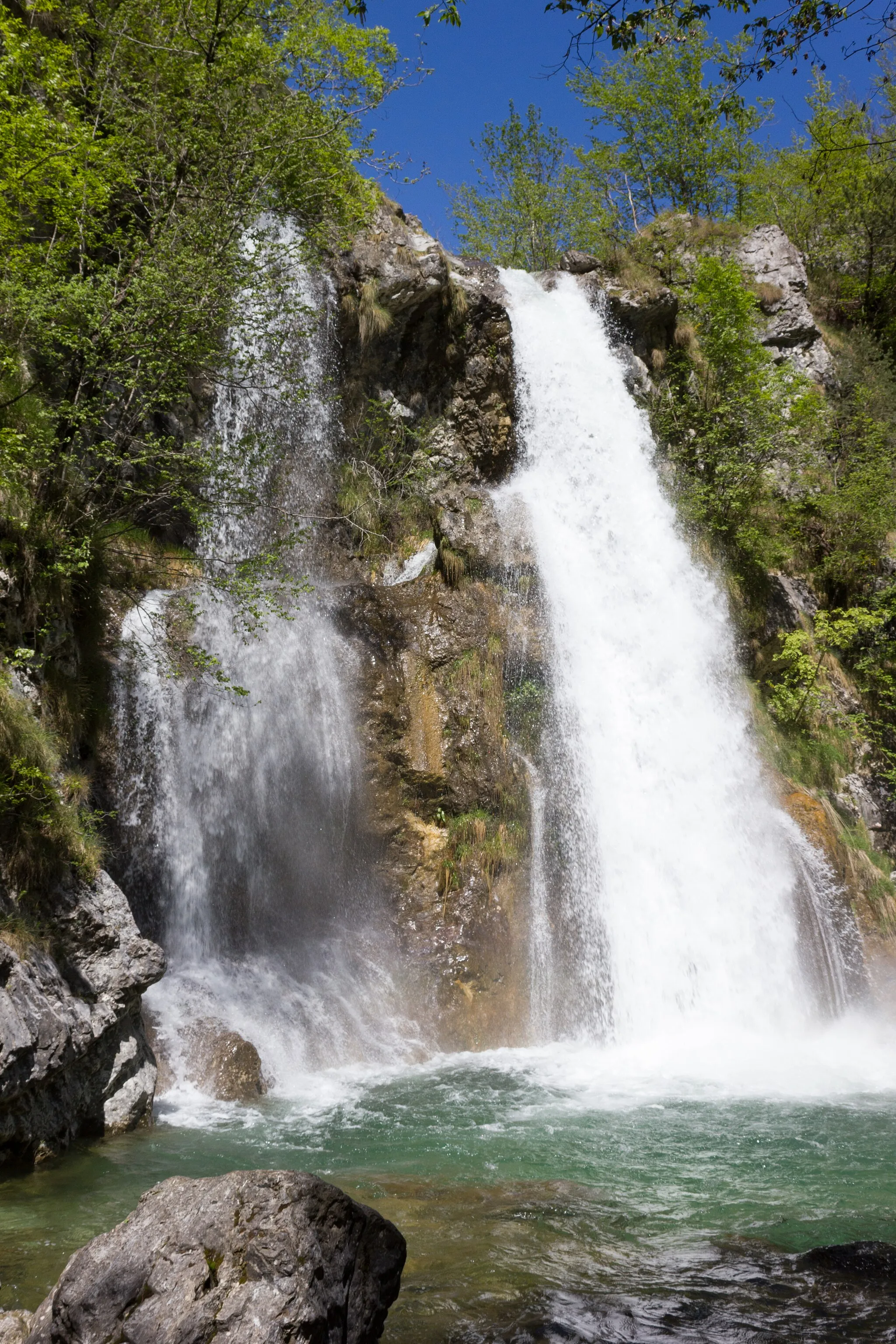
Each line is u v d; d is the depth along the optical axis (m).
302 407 18.00
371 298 18.53
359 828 14.07
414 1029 12.83
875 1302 5.27
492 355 19.69
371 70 14.84
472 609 15.46
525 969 13.85
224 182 13.26
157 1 13.70
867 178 29.73
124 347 11.78
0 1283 5.45
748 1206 7.07
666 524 20.11
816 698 19.45
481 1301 5.25
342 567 17.66
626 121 32.38
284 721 13.72
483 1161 8.16
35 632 10.77
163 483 14.32
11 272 10.92
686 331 23.16
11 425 11.05
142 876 11.88
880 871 17.86
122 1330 4.02
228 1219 4.30
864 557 22.31
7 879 8.58
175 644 11.89
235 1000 11.66
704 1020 14.70
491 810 14.48
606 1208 6.95
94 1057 8.82
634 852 15.59
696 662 18.59
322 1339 4.13
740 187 32.69
